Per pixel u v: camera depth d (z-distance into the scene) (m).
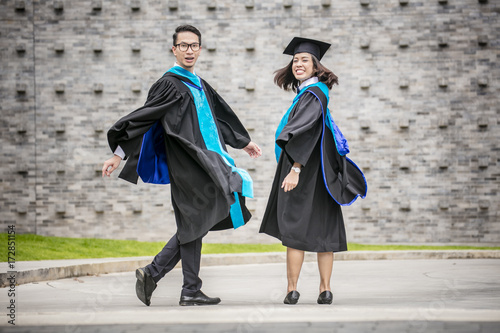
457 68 18.48
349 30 18.64
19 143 18.81
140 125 6.32
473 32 18.45
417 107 18.55
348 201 6.79
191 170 6.48
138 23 18.83
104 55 18.84
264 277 10.72
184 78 6.70
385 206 18.59
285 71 7.30
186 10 18.83
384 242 18.58
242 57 18.80
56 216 18.77
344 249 6.82
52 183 18.78
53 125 18.80
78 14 18.84
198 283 6.55
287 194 6.70
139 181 18.78
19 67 18.78
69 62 18.81
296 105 6.83
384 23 18.59
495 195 18.44
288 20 18.73
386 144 18.59
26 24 18.81
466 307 6.13
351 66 18.66
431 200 18.55
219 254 14.64
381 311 5.19
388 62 18.59
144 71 18.81
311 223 6.66
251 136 18.75
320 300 6.64
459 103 18.47
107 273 11.84
